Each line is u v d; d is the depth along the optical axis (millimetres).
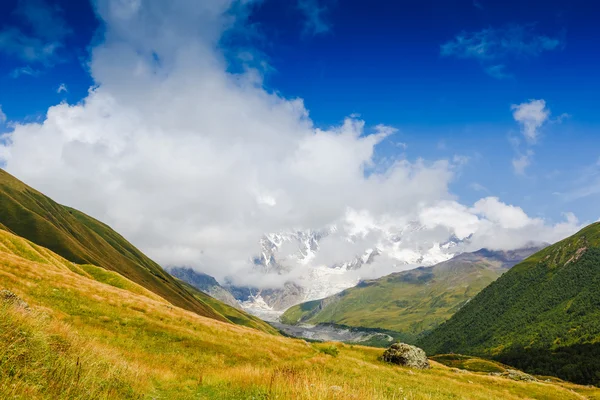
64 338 18531
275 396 17031
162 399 18266
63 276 60781
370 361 65875
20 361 13062
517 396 55156
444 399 36375
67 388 12867
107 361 18984
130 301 60188
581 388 95688
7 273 50969
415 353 67500
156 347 42750
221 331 59781
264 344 59062
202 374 28078
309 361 51125
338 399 16000
